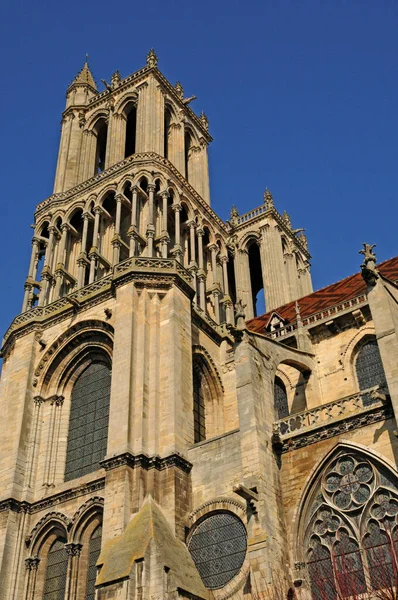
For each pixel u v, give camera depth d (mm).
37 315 50406
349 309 46656
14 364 48594
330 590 31812
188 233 56438
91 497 40250
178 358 42812
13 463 43406
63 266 53469
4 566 39625
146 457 38281
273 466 35875
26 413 45844
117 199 53469
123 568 32312
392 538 31391
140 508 36438
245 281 66812
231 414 48000
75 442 44969
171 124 63875
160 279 45875
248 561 32875
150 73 62719
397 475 32406
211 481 38188
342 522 33219
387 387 35125
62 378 47562
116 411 39938
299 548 33531
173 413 40031
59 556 40500
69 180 60938
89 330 47000
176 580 32312
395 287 38594
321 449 35500
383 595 25391
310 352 46938
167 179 54938
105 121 65750
